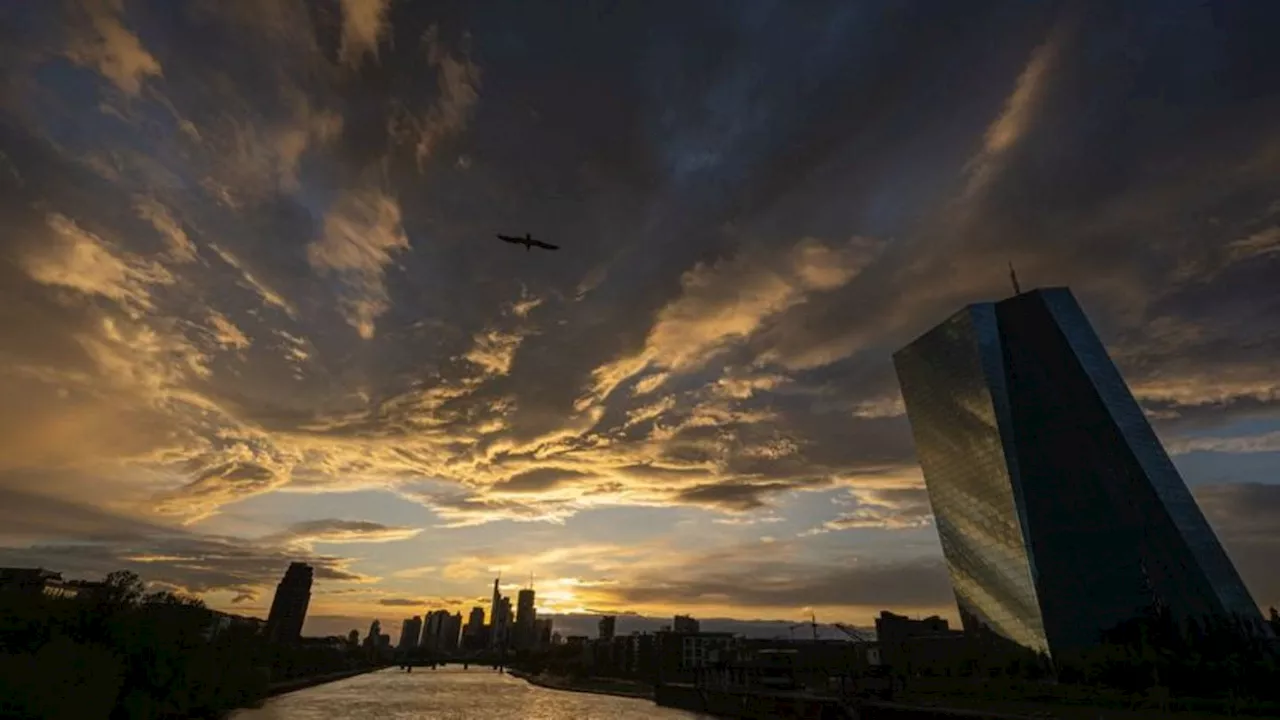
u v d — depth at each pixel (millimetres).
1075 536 143375
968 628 163125
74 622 79188
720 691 151000
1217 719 72250
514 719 126188
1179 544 132750
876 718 97312
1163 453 144625
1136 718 75062
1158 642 124812
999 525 156500
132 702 79625
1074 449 151375
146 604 92938
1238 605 125562
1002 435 159750
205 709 106750
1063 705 90000
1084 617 135375
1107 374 155875
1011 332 170250
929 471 181875
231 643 138500
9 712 55938
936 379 181500
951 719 84000
